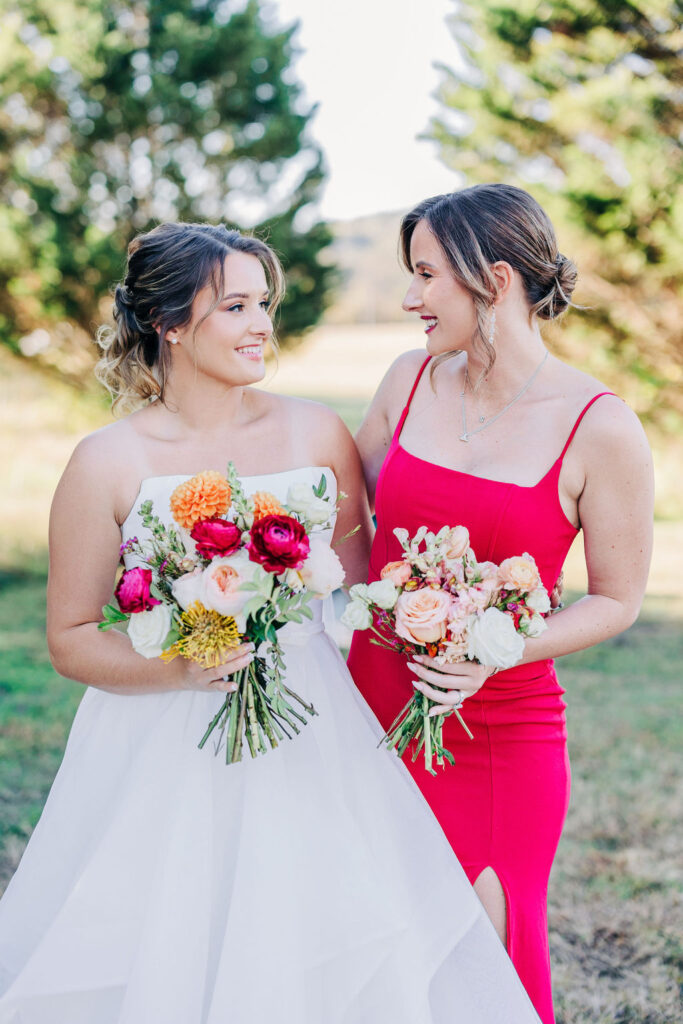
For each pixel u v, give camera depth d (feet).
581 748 15.62
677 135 30.99
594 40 30.76
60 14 36.22
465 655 6.48
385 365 88.99
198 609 5.97
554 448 7.28
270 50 37.42
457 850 7.44
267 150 37.37
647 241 31.78
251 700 6.32
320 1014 6.38
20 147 37.83
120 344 7.49
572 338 33.94
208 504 6.14
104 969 6.52
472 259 7.06
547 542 7.34
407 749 7.62
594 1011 9.21
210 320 6.95
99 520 7.01
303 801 6.77
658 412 34.65
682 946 10.25
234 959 6.20
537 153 33.12
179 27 36.27
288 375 82.12
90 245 35.83
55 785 7.30
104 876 6.55
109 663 6.86
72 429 40.70
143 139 37.22
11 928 6.98
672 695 18.29
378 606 6.39
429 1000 6.81
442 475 7.57
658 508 34.94
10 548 30.22
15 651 20.77
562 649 7.14
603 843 12.49
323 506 6.23
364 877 6.59
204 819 6.56
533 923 7.27
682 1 28.78
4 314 37.86
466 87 32.81
